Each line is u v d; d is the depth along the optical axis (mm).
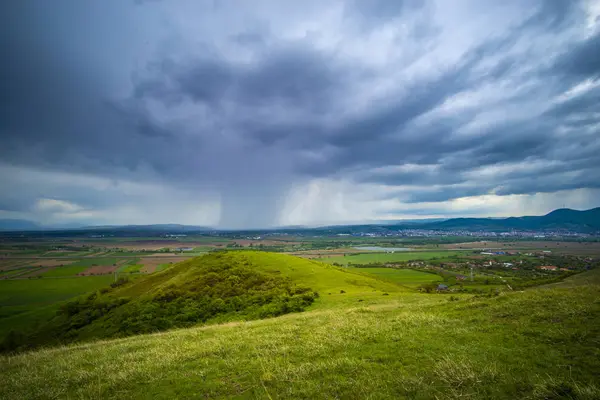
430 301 33594
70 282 148625
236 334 22203
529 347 13406
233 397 11789
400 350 14656
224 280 70625
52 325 67500
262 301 55719
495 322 17625
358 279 76938
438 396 10320
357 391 11094
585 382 10125
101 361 18234
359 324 21234
